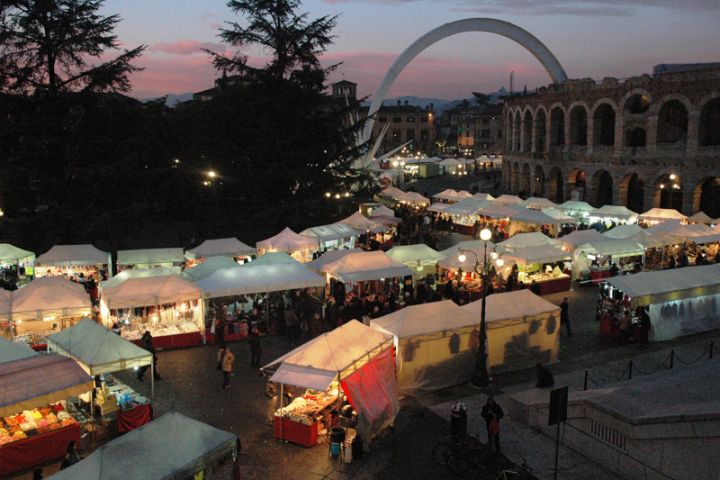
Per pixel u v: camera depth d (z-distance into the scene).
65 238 40.28
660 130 53.00
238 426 17.00
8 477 14.57
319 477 14.35
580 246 33.62
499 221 48.69
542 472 14.52
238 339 24.80
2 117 40.88
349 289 29.38
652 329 24.19
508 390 19.64
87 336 18.23
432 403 18.69
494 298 22.03
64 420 15.86
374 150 60.22
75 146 40.66
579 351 23.17
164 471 11.23
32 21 41.00
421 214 51.25
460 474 14.28
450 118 182.38
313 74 48.53
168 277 24.33
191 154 45.94
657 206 52.41
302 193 47.75
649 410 14.34
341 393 17.02
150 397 18.92
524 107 73.12
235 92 47.56
